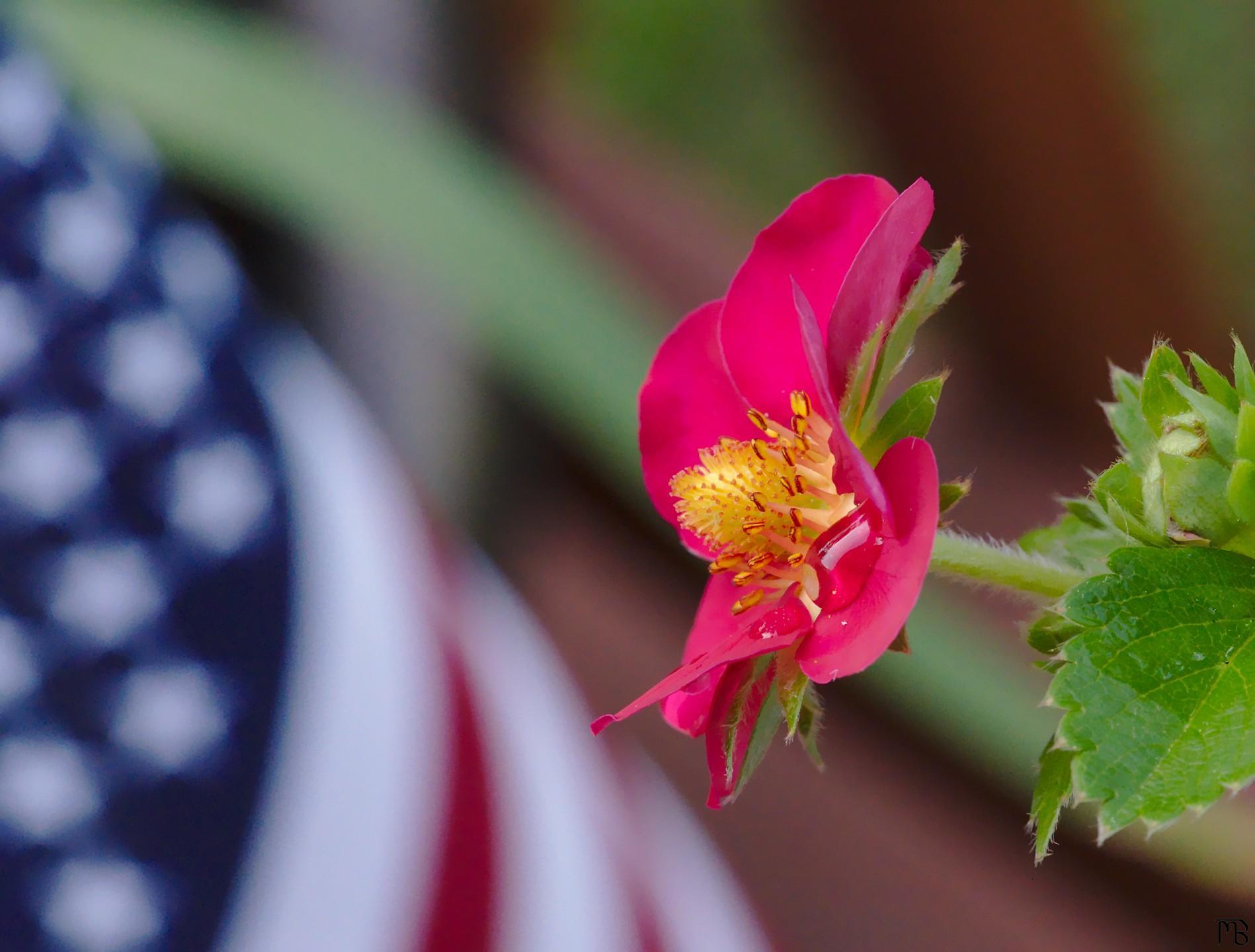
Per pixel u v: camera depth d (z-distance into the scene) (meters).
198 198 0.39
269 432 0.38
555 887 0.37
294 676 0.37
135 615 0.37
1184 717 0.23
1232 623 0.23
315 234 0.35
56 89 0.37
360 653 0.37
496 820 0.37
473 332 0.37
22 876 0.35
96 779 0.36
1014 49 0.40
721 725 0.24
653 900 0.39
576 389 0.29
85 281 0.38
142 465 0.37
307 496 0.38
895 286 0.24
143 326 0.38
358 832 0.36
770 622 0.24
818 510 0.25
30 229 0.38
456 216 0.29
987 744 0.29
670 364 0.25
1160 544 0.24
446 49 0.36
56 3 0.29
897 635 0.24
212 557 0.37
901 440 0.24
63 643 0.36
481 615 0.40
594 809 0.39
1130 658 0.23
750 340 0.25
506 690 0.39
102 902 0.35
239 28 0.31
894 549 0.24
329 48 0.33
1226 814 0.28
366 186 0.29
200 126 0.29
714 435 0.25
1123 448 0.24
